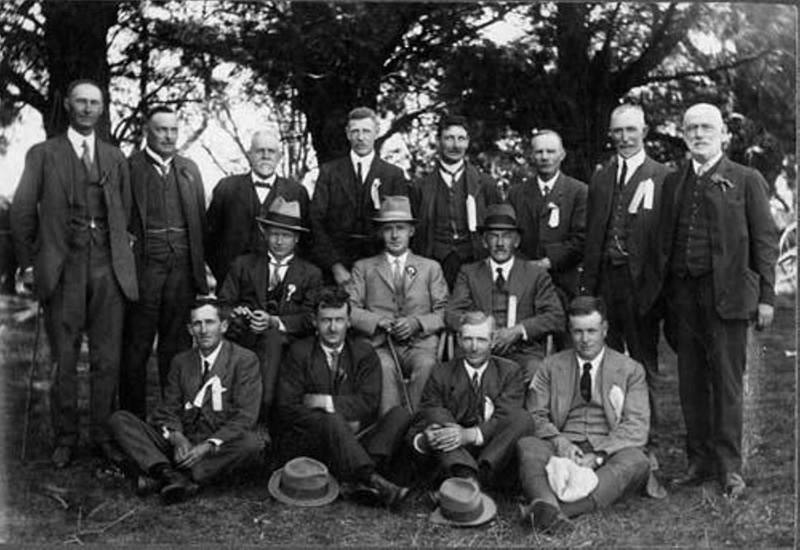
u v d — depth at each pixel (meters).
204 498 6.26
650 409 6.94
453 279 7.19
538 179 7.28
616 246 6.83
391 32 8.00
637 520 6.03
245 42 8.05
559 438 6.21
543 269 6.88
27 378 7.38
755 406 6.72
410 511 6.13
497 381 6.36
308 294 6.85
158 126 6.84
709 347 6.31
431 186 7.27
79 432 7.23
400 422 6.27
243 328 6.74
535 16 7.82
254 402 6.42
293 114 8.25
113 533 6.02
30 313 7.47
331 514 6.09
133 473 6.38
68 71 7.56
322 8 7.94
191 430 6.43
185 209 6.89
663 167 6.88
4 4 7.23
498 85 8.10
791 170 7.29
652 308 6.82
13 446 6.86
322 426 6.17
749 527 6.02
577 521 5.94
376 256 7.04
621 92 7.93
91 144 6.66
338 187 7.24
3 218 7.15
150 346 6.93
